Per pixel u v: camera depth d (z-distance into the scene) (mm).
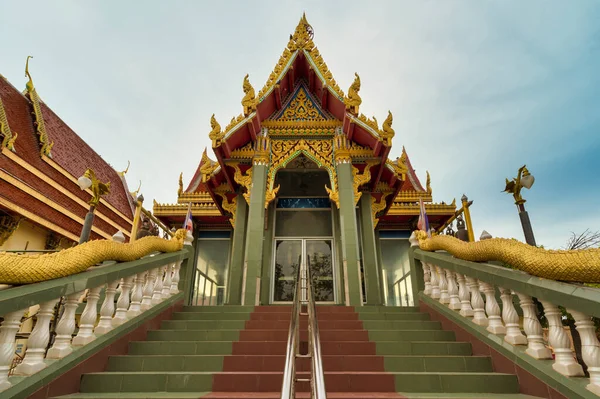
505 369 4543
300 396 3936
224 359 5031
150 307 6418
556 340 3789
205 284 15516
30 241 17859
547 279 3875
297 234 12977
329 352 5473
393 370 4910
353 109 11438
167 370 4961
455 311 6066
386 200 13898
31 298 3707
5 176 15828
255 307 7641
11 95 20031
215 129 11031
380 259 15594
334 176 11609
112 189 28969
